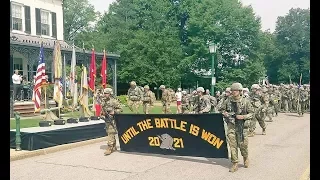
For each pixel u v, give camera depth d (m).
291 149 10.71
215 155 8.78
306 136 13.50
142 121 9.72
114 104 9.99
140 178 7.36
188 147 9.11
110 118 9.94
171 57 47.03
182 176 7.50
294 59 78.12
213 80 24.17
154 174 7.69
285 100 25.66
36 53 23.48
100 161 9.09
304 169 8.06
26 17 26.36
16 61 25.64
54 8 29.33
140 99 20.39
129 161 9.06
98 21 63.53
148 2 54.09
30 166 8.62
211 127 8.73
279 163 8.77
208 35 47.97
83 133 12.03
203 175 7.58
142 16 54.72
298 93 23.95
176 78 47.66
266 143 11.91
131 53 45.66
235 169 7.92
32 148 10.04
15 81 20.59
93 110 18.27
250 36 50.44
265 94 15.73
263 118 14.01
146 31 49.38
